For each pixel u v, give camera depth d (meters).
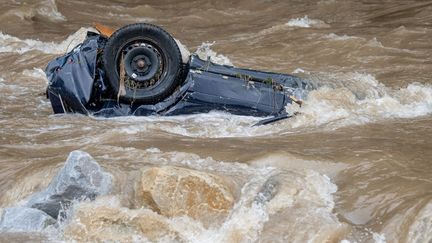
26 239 8.00
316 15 25.12
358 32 20.66
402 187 8.73
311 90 12.19
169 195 8.30
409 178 9.00
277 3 26.97
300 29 21.64
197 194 8.33
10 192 9.30
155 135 11.08
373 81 14.94
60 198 8.54
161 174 8.39
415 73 16.30
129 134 11.13
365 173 9.29
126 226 8.00
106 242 7.87
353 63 17.66
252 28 23.27
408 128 11.38
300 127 11.52
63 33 22.30
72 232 8.00
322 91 12.21
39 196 8.66
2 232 8.17
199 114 11.98
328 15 24.97
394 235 7.85
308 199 8.43
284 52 18.80
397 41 19.45
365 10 25.19
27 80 16.33
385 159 9.65
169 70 11.73
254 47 19.56
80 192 8.58
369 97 12.55
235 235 7.94
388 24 22.30
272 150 9.94
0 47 19.98
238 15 26.19
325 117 11.77
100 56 12.02
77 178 8.55
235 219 8.12
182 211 8.23
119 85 11.73
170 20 26.03
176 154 10.04
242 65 17.73
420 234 7.75
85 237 7.93
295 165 9.57
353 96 12.32
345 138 10.80
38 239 7.99
